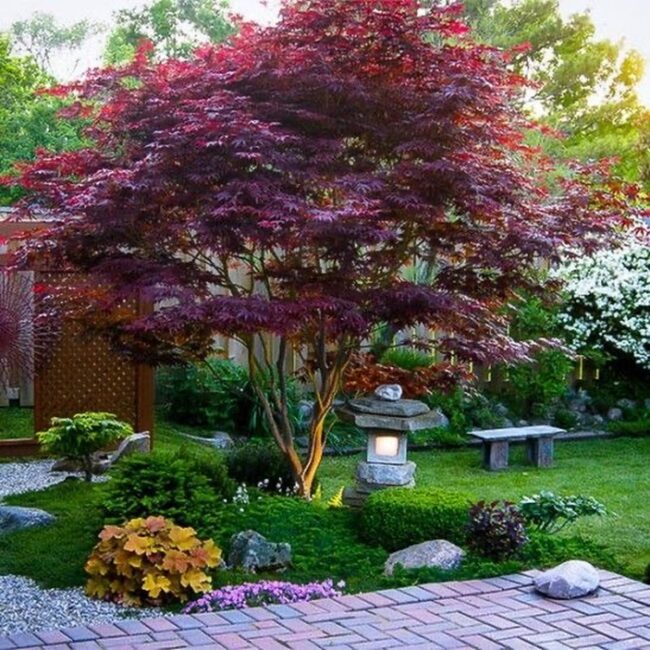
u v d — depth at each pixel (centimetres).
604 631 410
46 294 744
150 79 589
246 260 594
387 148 578
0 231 880
